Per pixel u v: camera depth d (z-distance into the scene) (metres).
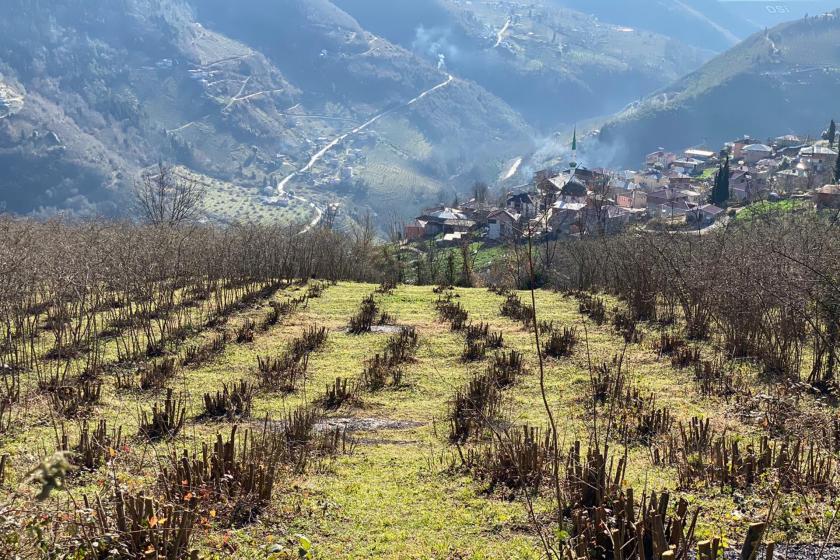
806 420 11.32
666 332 20.31
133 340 19.81
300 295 29.00
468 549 8.00
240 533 8.20
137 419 13.02
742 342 16.97
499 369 16.75
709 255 22.59
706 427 10.93
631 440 11.63
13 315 21.52
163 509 7.35
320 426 13.22
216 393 14.68
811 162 100.25
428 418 13.84
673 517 7.12
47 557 6.61
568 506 8.73
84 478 9.61
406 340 19.91
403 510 9.13
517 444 10.24
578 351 18.66
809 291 14.55
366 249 47.91
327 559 7.78
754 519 8.08
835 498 8.49
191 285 28.62
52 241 26.66
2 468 9.32
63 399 13.82
